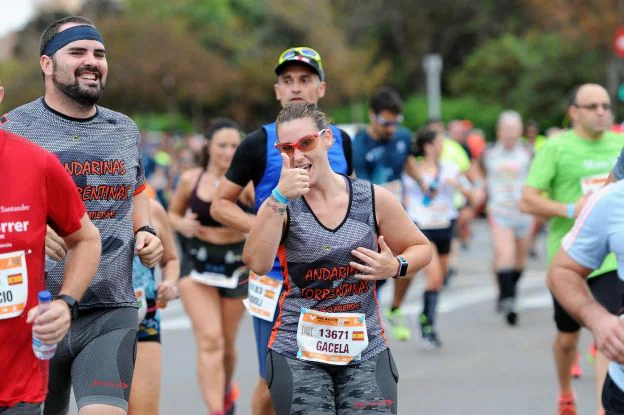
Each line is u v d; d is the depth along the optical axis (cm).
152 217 1775
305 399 1293
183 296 2080
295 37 16875
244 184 1714
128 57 13938
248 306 1684
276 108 15675
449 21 19400
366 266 1312
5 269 1114
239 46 16225
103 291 1409
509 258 3275
